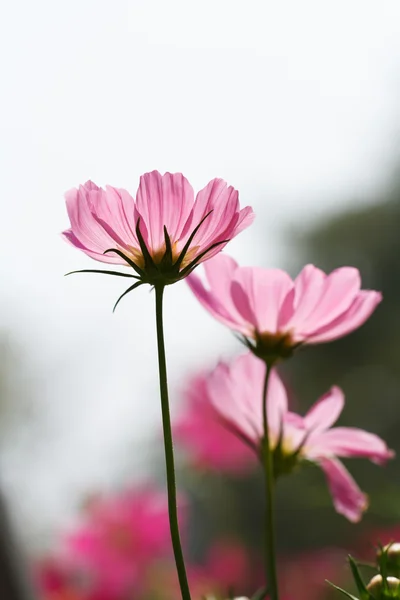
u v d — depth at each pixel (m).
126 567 1.47
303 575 1.64
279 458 0.85
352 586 1.58
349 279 0.79
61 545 1.48
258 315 0.79
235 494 2.30
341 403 0.86
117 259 0.74
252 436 0.85
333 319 0.80
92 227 0.74
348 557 0.74
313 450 0.85
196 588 1.51
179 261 0.72
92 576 1.47
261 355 0.79
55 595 1.43
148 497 1.53
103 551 1.47
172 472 0.68
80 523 1.50
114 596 1.46
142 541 1.49
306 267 0.80
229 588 0.76
